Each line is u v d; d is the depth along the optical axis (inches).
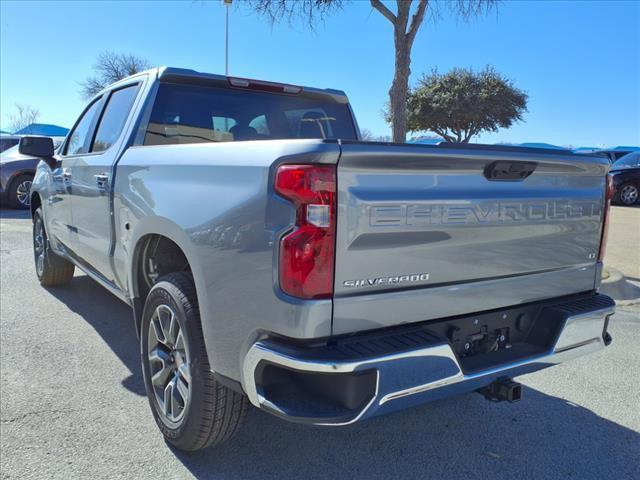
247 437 119.3
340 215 80.6
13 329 181.5
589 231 116.6
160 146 119.6
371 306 84.9
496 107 1169.4
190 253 98.0
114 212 135.0
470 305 97.6
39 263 233.3
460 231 93.3
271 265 82.2
